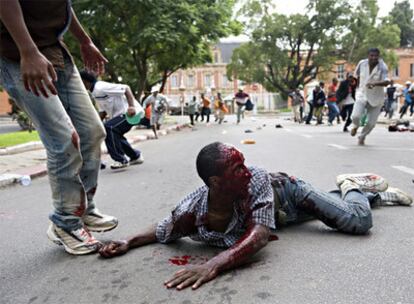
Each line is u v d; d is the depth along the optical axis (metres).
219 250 2.74
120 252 2.74
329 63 39.78
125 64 21.28
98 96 6.52
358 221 2.83
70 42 16.12
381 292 2.08
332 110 17.42
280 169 5.81
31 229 3.55
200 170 2.38
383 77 7.92
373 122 8.31
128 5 15.31
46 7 2.58
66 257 2.81
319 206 2.85
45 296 2.27
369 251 2.61
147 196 4.56
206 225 2.66
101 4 15.37
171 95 62.34
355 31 37.28
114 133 6.66
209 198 2.59
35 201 4.70
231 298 2.08
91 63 3.32
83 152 2.94
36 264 2.73
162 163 7.18
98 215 3.12
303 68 43.59
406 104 20.45
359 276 2.27
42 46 2.64
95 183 3.06
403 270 2.32
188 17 15.91
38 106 2.53
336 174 5.30
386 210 3.47
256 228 2.42
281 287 2.17
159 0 15.65
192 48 17.84
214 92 62.12
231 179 2.33
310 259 2.51
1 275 2.59
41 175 6.55
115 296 2.20
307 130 14.19
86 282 2.39
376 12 37.34
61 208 2.79
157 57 20.06
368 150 7.66
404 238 2.81
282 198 2.87
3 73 2.53
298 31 38.34
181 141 11.85
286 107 58.97
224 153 2.34
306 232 2.99
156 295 2.17
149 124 14.88
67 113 2.85
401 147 8.09
